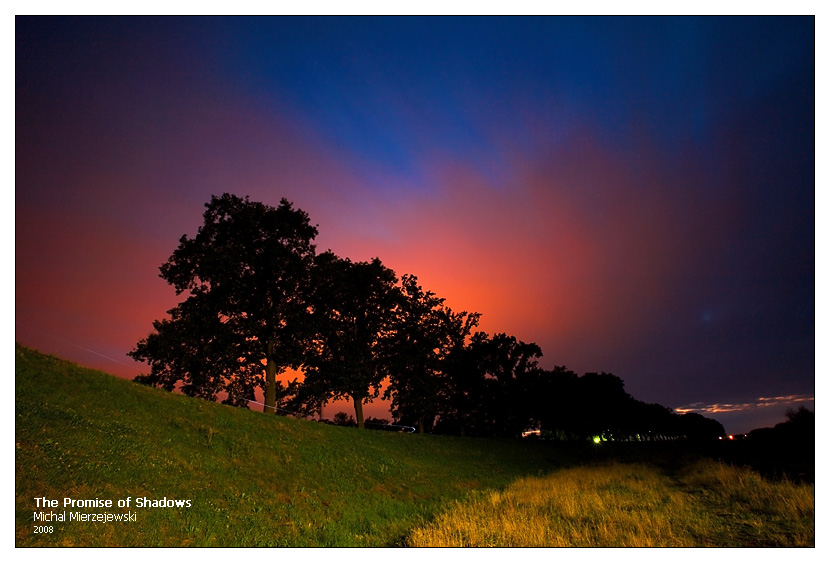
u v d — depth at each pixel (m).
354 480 18.14
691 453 39.09
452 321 51.81
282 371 33.56
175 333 29.16
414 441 33.50
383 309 39.91
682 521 11.57
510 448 40.91
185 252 32.22
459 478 24.27
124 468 10.41
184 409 17.88
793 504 11.76
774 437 34.75
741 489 15.02
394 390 40.91
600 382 72.56
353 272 39.62
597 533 10.67
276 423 22.70
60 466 9.13
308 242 35.47
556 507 13.71
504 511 13.22
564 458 41.34
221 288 31.56
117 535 8.00
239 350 30.95
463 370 52.47
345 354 36.00
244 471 14.14
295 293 33.62
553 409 62.00
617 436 83.44
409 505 16.09
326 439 23.77
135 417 14.41
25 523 7.21
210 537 9.18
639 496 15.80
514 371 57.09
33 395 12.20
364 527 12.34
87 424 11.84
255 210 33.59
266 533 10.31
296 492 14.23
